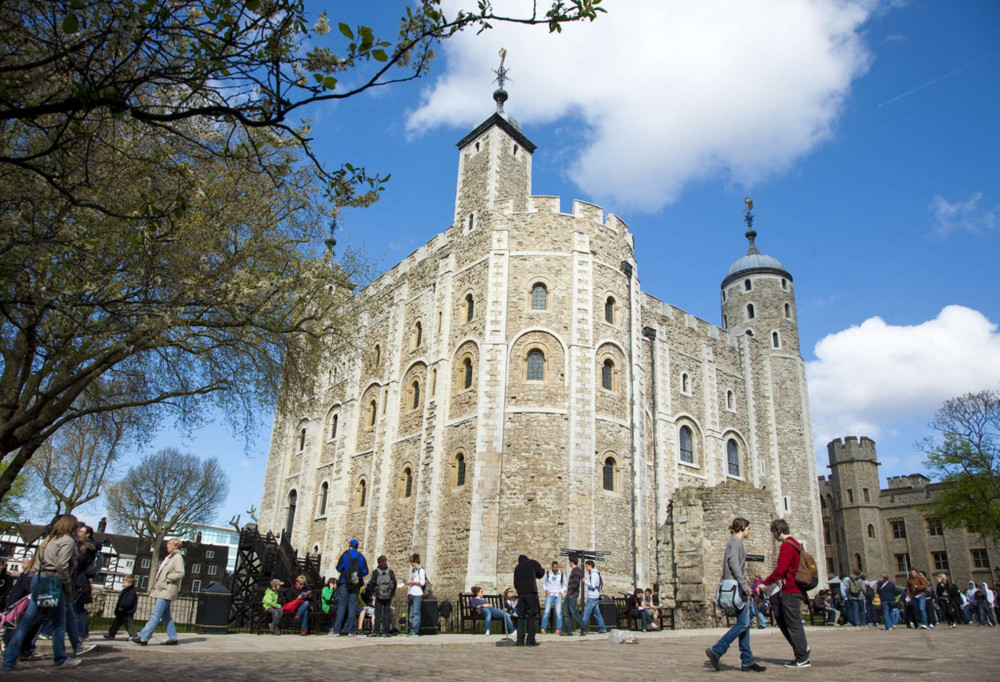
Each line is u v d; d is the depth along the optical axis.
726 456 35.03
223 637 12.33
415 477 26.06
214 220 12.97
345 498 30.14
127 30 5.61
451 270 27.80
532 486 22.47
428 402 26.38
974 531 37.62
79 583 10.67
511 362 24.19
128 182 9.98
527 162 30.27
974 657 9.16
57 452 29.42
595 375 24.41
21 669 7.18
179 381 15.16
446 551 22.94
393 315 31.09
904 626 20.61
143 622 16.61
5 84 6.32
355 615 14.01
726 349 37.81
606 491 23.45
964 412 37.38
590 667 8.05
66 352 11.77
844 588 20.55
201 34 5.84
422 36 5.86
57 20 6.53
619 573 22.75
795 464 37.62
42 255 8.98
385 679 6.57
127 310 11.16
